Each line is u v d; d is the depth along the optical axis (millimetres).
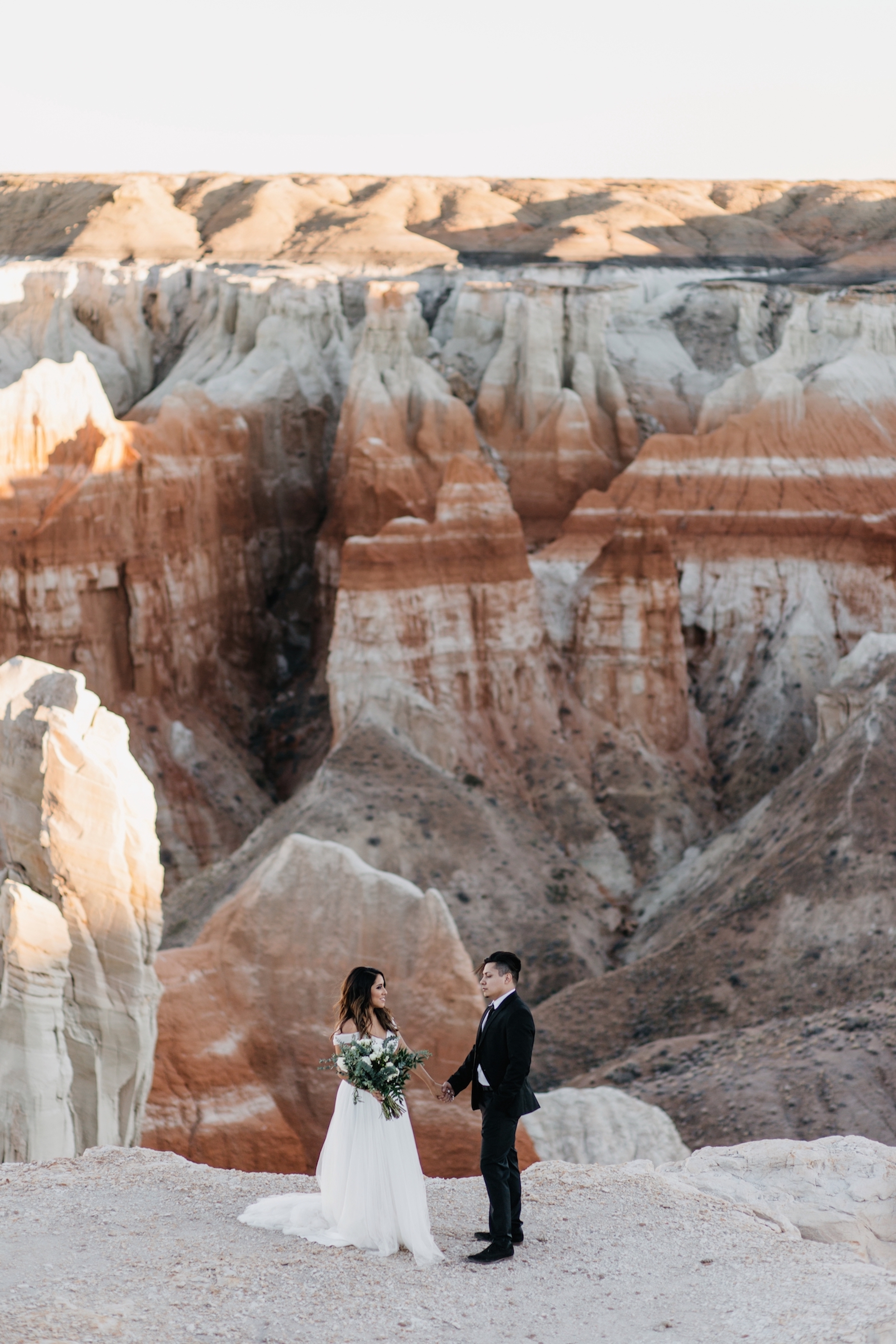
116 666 64875
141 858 20219
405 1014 27703
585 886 55438
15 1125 18938
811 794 49031
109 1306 9484
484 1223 12133
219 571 73062
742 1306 10242
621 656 64062
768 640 71250
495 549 62281
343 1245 11016
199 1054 26453
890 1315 9750
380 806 54188
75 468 62719
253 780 68812
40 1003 19109
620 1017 43312
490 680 62062
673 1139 31562
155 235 182250
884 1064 32969
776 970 42031
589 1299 10336
